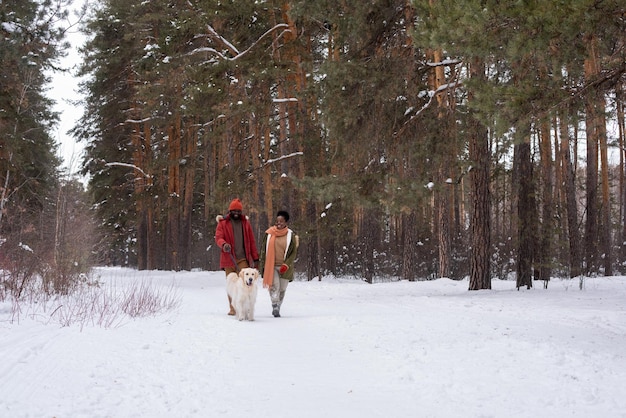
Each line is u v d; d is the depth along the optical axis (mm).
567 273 25812
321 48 28328
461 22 8336
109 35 33188
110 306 10578
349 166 17469
